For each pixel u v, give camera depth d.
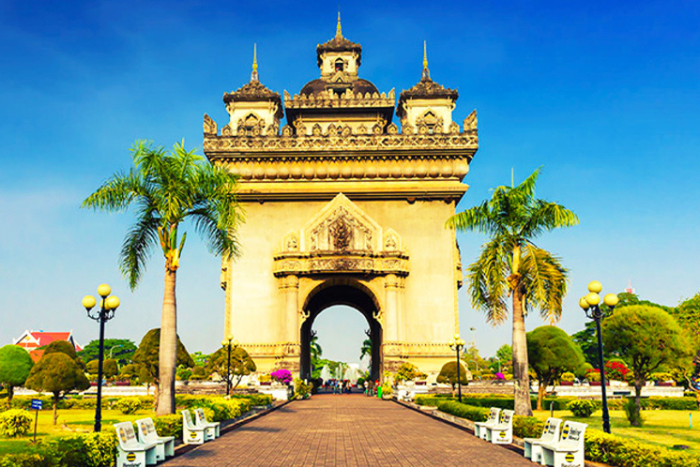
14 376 35.59
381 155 49.44
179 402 31.11
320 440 18.69
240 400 25.86
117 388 45.09
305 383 48.12
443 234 49.31
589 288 17.45
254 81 54.53
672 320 27.98
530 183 24.14
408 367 44.34
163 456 14.51
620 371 48.81
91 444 12.38
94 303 17.30
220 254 22.66
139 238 21.66
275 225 49.47
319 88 58.44
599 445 14.20
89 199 20.88
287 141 49.34
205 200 22.25
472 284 25.22
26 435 21.02
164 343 20.98
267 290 48.22
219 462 14.34
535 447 14.51
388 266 46.69
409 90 53.06
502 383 42.38
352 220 47.81
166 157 21.67
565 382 53.91
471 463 14.30
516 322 24.11
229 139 49.31
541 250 24.31
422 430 21.75
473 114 49.94
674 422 28.22
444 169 49.62
